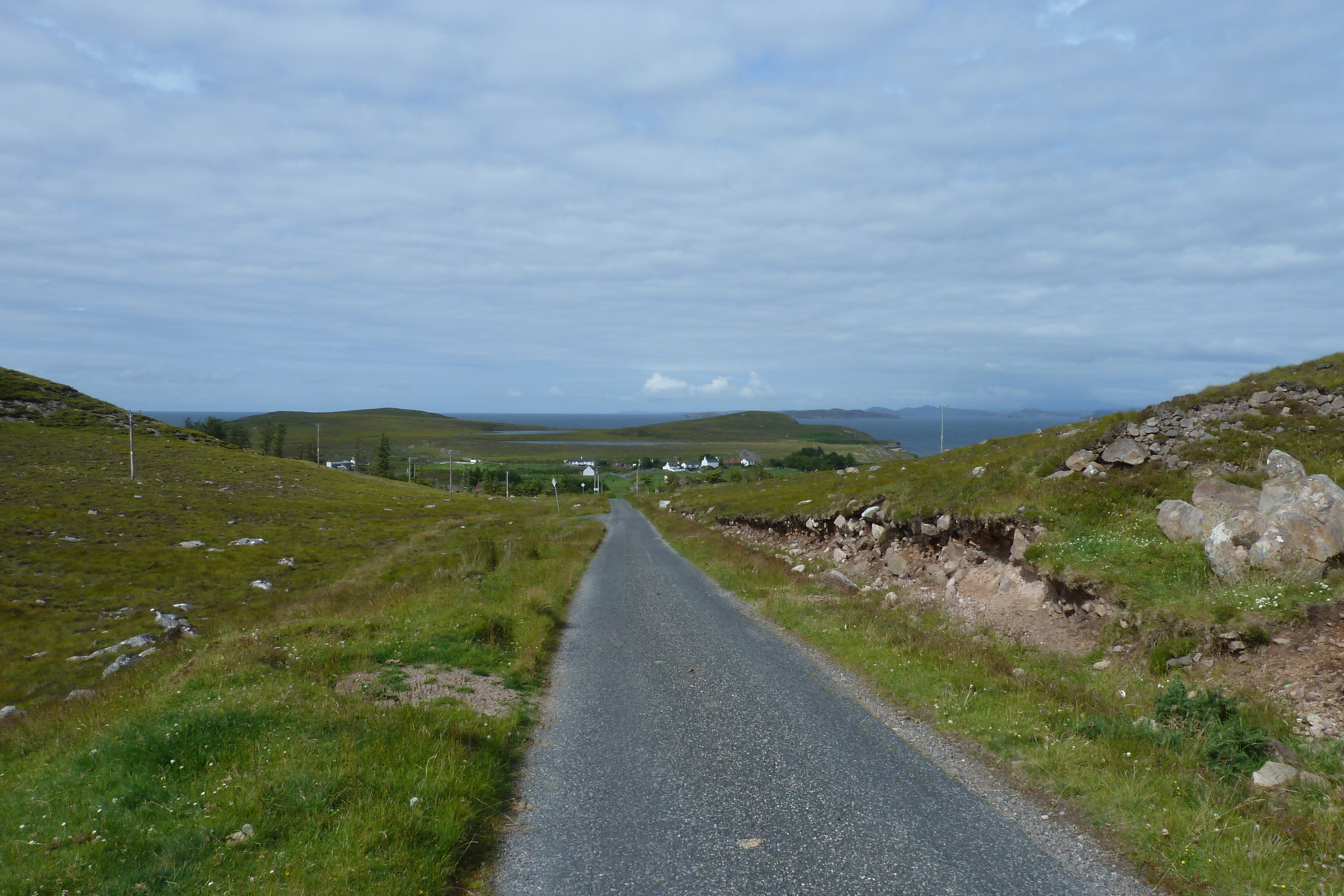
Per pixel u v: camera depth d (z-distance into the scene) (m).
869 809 6.98
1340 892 5.05
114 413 151.50
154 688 11.62
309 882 5.44
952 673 11.27
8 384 144.25
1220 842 5.80
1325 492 10.99
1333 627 9.21
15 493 78.69
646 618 18.83
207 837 6.21
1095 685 10.53
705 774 8.04
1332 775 6.73
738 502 52.59
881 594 19.27
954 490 20.36
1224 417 18.55
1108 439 19.23
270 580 48.59
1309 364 20.72
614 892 5.59
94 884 5.58
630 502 118.38
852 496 27.94
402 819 6.40
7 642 31.42
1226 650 9.90
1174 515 13.50
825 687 11.52
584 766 8.44
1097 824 6.36
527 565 29.89
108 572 49.09
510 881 5.84
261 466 134.75
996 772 7.71
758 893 5.49
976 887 5.48
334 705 9.66
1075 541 14.62
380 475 195.75
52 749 9.52
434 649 13.60
